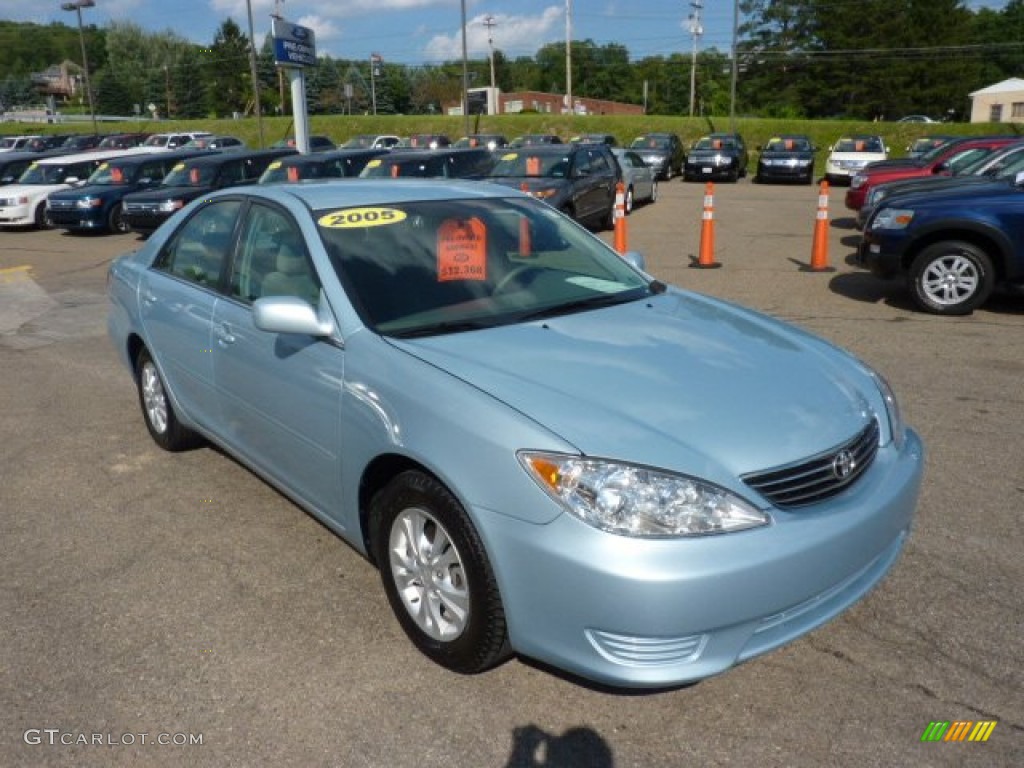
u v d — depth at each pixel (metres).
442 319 3.29
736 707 2.73
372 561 3.30
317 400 3.26
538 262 3.80
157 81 95.12
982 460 4.57
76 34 129.88
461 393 2.73
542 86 112.12
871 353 6.76
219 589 3.51
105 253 15.00
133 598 3.46
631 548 2.35
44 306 10.05
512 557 2.52
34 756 2.59
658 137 31.44
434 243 3.65
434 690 2.85
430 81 105.94
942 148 15.34
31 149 38.38
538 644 2.56
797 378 2.98
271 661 3.02
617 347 3.10
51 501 4.42
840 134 41.09
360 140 31.70
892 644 3.02
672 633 2.37
